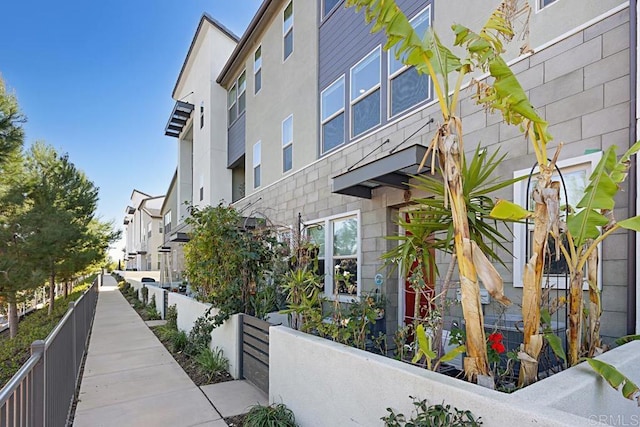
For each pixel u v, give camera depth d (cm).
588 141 369
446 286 300
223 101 1429
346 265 681
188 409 393
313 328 382
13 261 1019
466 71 251
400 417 224
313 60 817
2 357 849
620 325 336
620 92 349
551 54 401
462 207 235
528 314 231
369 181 534
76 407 403
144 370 539
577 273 250
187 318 725
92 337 794
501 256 426
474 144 472
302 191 826
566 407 186
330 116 757
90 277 2564
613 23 358
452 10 511
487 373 224
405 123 573
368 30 668
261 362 444
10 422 203
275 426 323
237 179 1426
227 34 1466
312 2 833
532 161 413
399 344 348
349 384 272
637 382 241
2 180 1081
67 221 1296
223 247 582
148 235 3825
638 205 330
